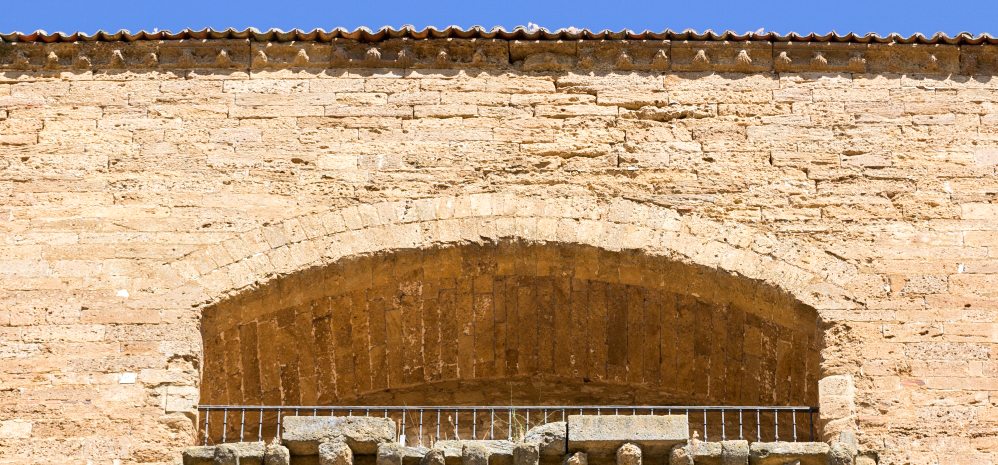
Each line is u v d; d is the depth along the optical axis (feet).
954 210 105.19
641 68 110.73
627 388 110.52
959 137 107.96
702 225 104.68
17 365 98.89
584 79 110.22
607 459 92.68
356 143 107.65
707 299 104.63
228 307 102.17
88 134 107.76
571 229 104.42
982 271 102.73
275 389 107.96
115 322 100.48
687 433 92.17
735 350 106.83
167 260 102.83
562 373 110.42
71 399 97.86
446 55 110.52
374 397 110.01
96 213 104.58
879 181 106.22
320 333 106.52
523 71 110.63
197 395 99.04
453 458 92.99
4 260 102.58
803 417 107.24
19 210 104.63
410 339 108.17
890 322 100.94
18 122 108.17
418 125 108.37
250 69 110.32
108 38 110.73
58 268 102.42
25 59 110.32
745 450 92.68
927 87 109.81
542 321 108.06
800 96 109.50
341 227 104.27
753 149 107.55
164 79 109.91
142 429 97.09
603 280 105.19
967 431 97.09
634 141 107.96
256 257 103.04
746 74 110.52
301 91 109.40
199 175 106.11
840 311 101.45
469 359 109.60
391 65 110.52
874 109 108.88
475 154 107.34
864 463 95.76
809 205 105.40
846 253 103.60
